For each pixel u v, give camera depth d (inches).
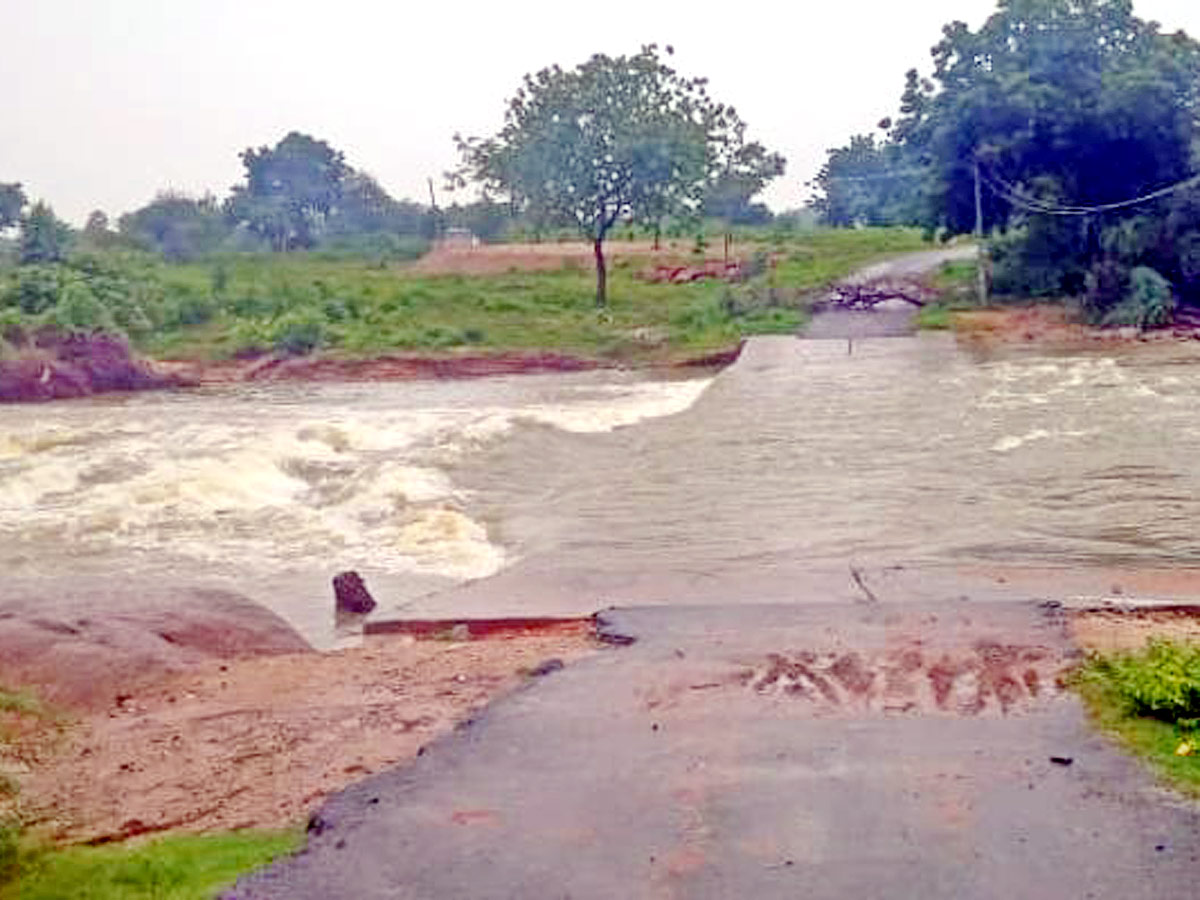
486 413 1160.2
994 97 1720.0
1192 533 598.9
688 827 256.1
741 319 1825.8
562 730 319.9
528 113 2070.6
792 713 328.8
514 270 2455.7
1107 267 1640.0
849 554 579.2
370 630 472.1
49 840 283.1
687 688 353.7
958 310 1740.9
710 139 2204.7
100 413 1321.4
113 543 676.7
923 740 304.2
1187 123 1711.4
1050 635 399.5
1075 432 880.9
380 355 1724.9
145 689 410.3
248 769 323.9
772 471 797.9
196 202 3597.4
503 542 655.8
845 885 227.6
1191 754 284.8
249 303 2047.2
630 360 1711.4
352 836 257.6
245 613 493.7
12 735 362.0
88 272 2030.0
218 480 802.2
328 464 893.2
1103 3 1769.2
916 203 1889.8
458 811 268.4
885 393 1119.0
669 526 659.4
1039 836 245.1
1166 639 373.7
